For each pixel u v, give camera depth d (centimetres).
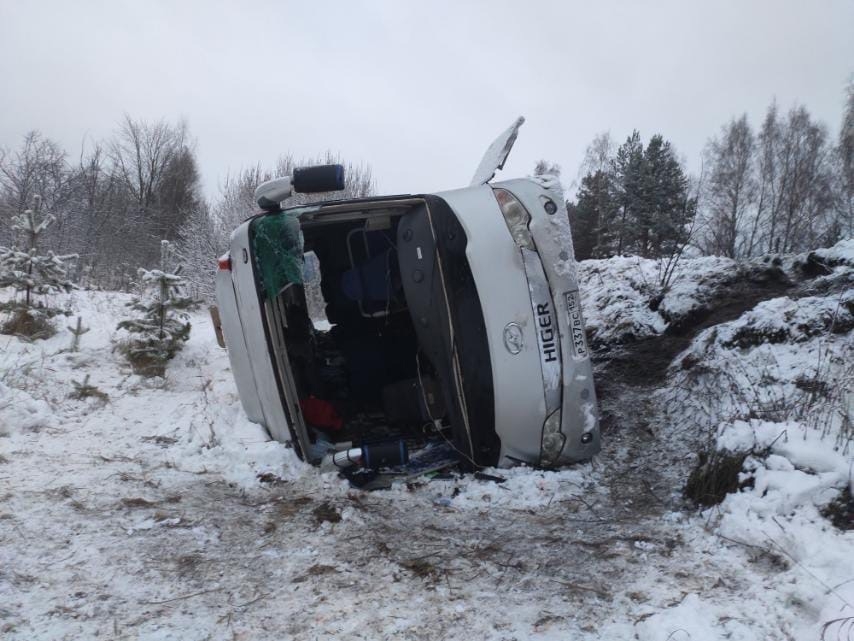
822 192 3145
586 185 3434
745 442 383
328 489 444
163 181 3831
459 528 383
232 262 514
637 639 263
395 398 550
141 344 793
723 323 624
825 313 523
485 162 620
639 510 397
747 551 320
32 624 279
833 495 332
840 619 252
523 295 450
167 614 289
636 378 644
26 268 919
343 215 497
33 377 688
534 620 281
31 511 388
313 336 673
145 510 399
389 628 277
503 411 449
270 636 273
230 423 566
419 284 479
